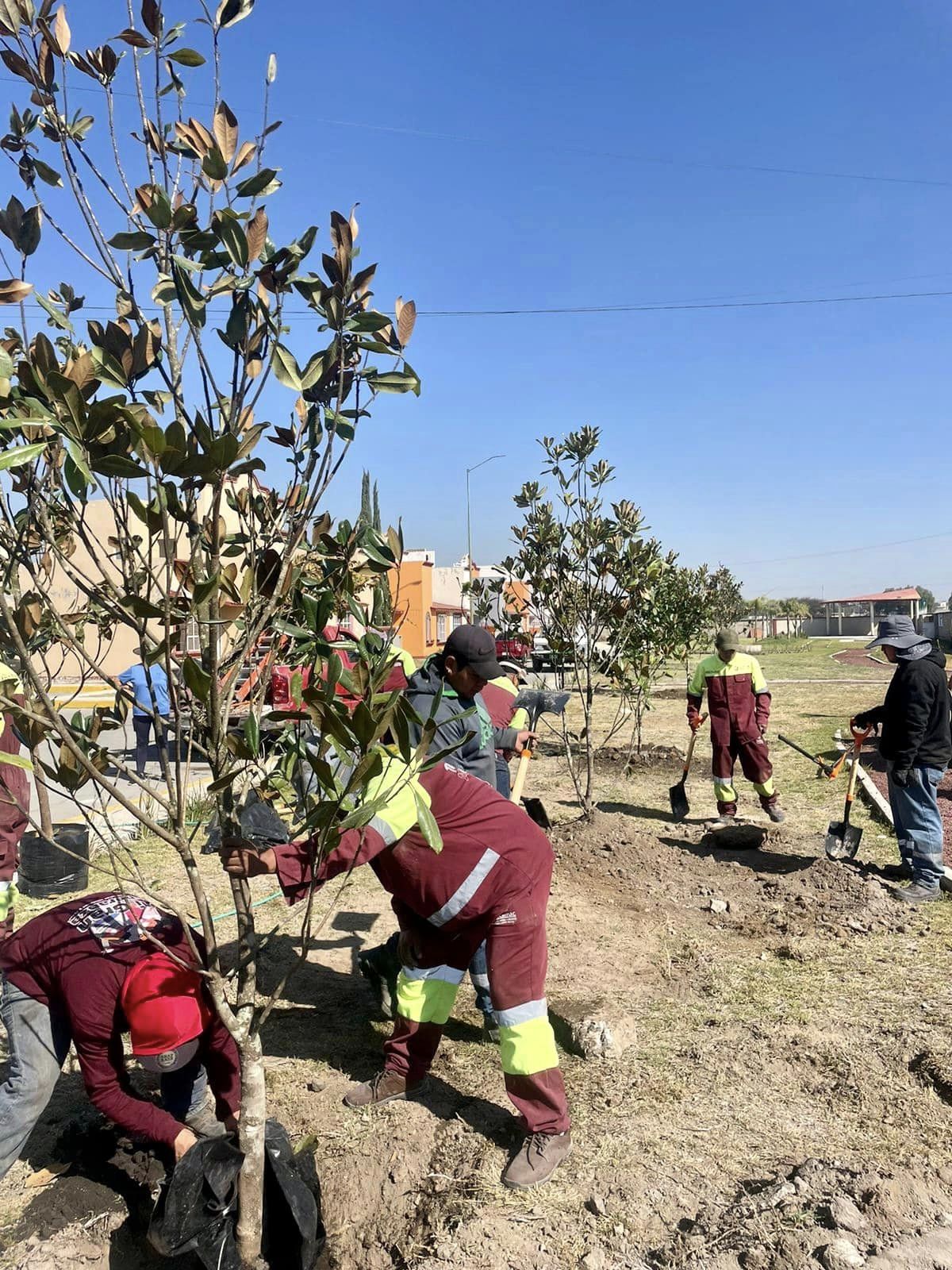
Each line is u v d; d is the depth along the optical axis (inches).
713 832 305.6
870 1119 139.8
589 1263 107.3
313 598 100.8
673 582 490.6
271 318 86.0
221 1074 121.6
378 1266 113.4
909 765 240.2
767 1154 131.0
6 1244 113.9
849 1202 113.4
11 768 188.9
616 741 555.8
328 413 90.1
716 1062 158.6
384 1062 162.1
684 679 1043.3
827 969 199.2
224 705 92.0
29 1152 135.9
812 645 2464.3
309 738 116.3
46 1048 115.3
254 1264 101.0
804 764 466.3
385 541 105.4
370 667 86.1
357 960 215.2
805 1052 160.6
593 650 329.1
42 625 100.0
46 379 74.1
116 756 98.3
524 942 130.0
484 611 365.7
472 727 160.4
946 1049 157.2
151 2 83.4
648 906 244.5
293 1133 139.2
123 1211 121.0
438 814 130.0
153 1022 107.0
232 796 99.0
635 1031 168.1
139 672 429.1
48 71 82.3
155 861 292.2
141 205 82.3
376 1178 127.6
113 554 93.9
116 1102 111.7
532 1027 128.3
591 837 291.1
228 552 103.3
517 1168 124.3
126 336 80.5
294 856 103.7
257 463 82.7
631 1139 134.8
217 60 86.4
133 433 74.9
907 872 265.3
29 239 83.0
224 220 78.3
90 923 113.2
